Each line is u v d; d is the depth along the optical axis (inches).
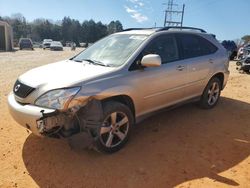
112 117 169.3
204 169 159.2
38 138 192.4
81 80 159.2
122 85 172.4
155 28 221.9
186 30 233.6
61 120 153.8
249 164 165.9
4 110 248.5
